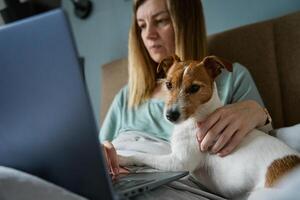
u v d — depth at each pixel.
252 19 1.66
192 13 1.45
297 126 1.13
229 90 1.28
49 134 0.55
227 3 1.71
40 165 0.58
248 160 0.94
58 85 0.52
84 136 0.52
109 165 1.01
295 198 0.78
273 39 1.45
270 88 1.42
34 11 1.32
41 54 0.52
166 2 1.44
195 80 1.01
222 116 1.01
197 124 1.03
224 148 0.98
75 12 2.32
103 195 0.54
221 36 1.56
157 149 1.14
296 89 1.38
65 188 0.56
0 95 0.56
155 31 1.46
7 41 0.53
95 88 2.29
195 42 1.44
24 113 0.56
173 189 0.90
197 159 1.02
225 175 0.98
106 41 2.22
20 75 0.54
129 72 1.55
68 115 0.53
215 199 0.93
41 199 0.53
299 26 1.39
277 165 0.90
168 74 1.06
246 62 1.48
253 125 1.03
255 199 0.81
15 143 0.59
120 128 1.43
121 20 2.14
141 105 1.42
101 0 2.21
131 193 0.69
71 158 0.54
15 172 0.56
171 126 1.25
